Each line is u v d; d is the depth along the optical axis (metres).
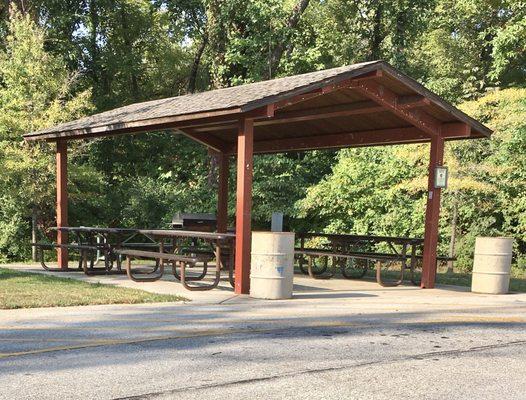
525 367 5.19
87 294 8.27
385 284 10.70
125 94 27.11
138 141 24.45
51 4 22.20
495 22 24.53
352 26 25.94
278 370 4.89
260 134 13.41
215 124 10.27
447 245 16.58
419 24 24.30
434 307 8.38
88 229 11.00
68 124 12.52
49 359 5.10
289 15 23.28
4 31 22.05
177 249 11.94
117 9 25.36
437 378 4.79
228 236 8.91
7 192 16.36
